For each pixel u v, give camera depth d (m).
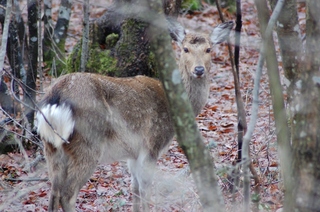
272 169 12.48
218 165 13.09
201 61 11.88
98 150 10.70
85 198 12.65
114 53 15.65
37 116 10.63
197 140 7.08
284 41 8.38
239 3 9.85
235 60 10.11
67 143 10.34
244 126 10.26
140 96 11.39
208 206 7.27
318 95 7.32
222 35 12.52
